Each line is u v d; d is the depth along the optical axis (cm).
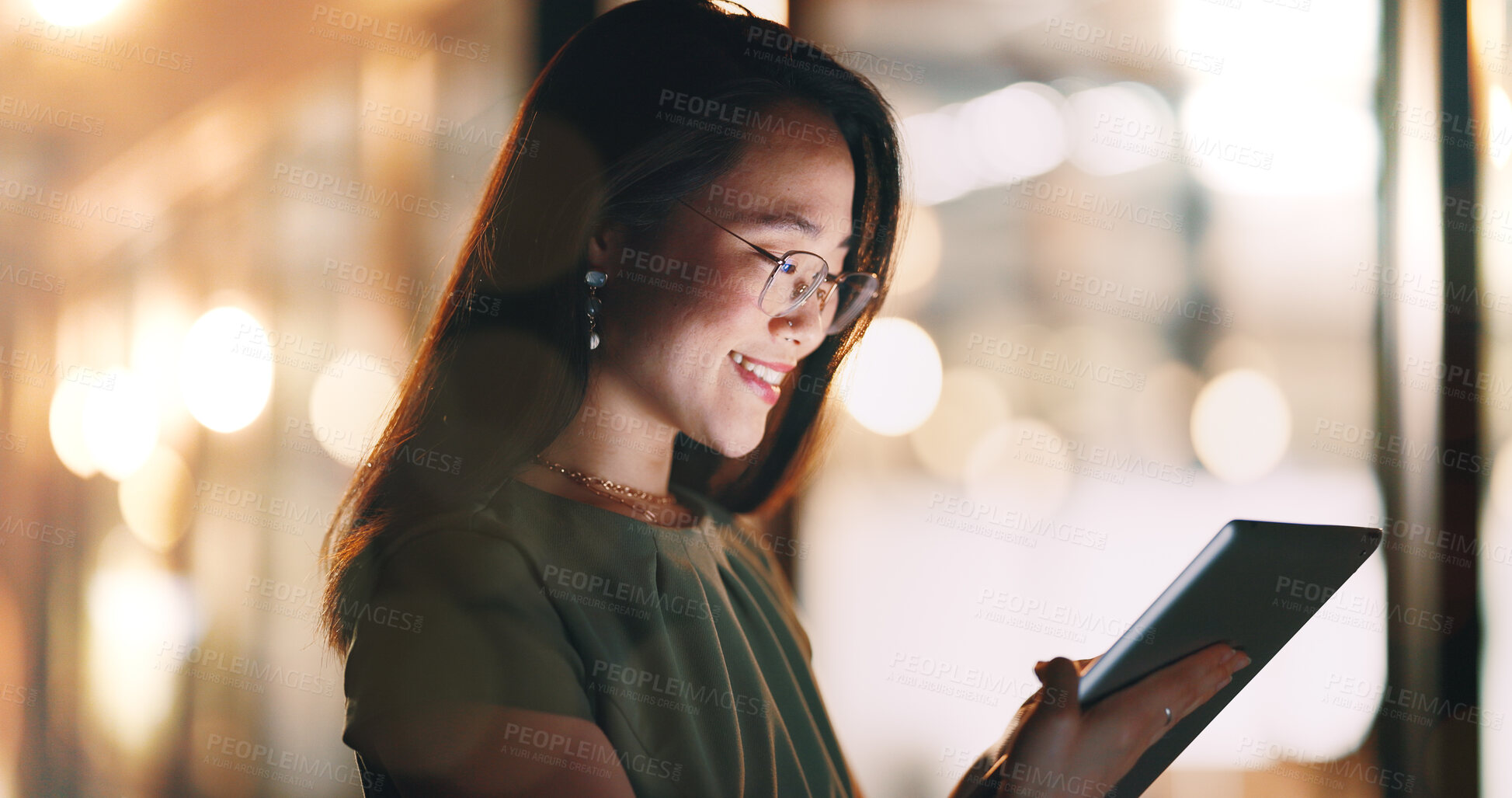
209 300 398
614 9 92
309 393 380
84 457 427
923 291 384
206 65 385
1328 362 322
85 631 384
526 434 83
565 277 86
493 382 85
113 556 409
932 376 385
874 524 374
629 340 88
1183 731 95
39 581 407
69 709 352
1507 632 265
